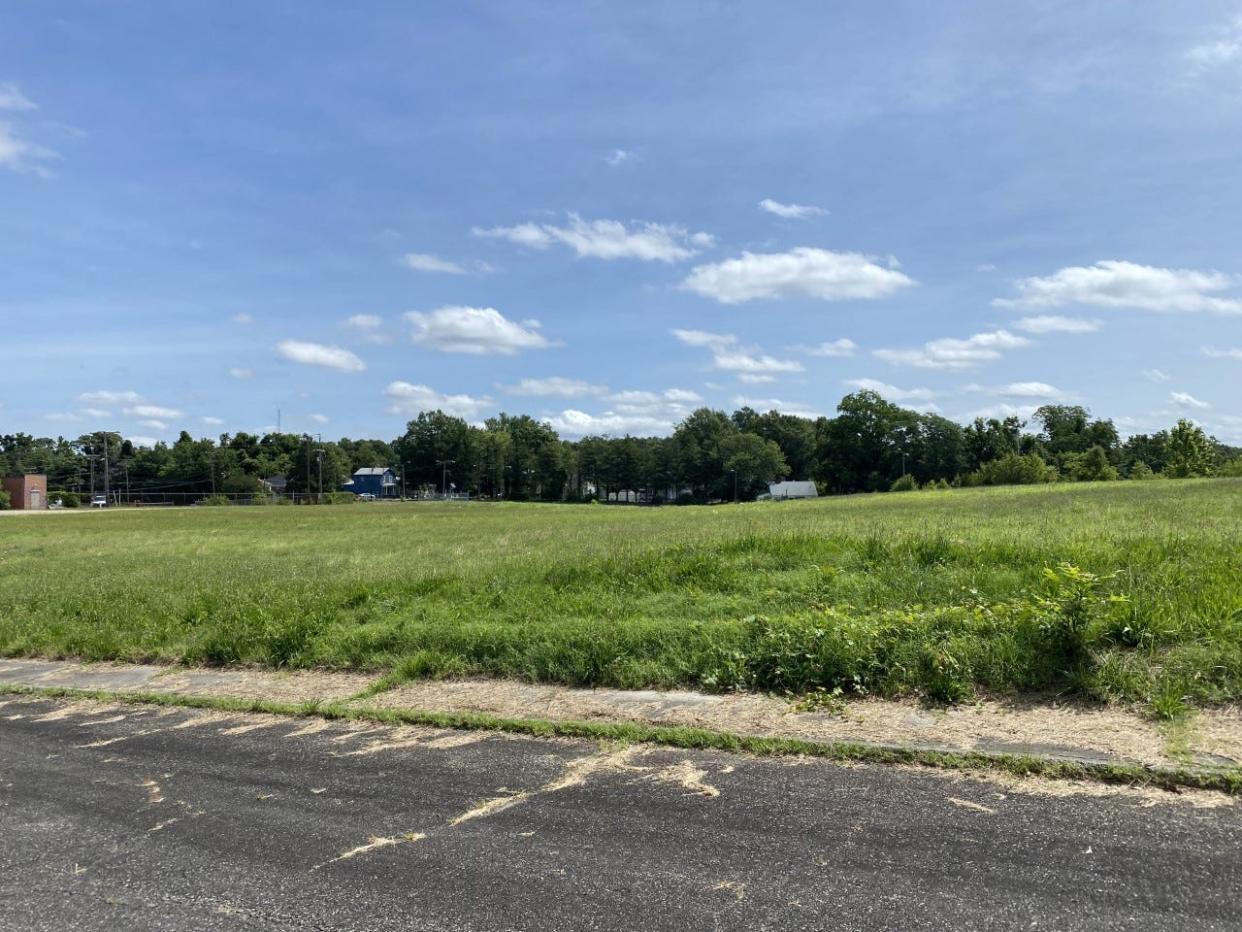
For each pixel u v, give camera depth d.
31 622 11.15
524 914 3.19
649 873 3.47
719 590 9.61
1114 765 4.30
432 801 4.46
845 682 6.24
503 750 5.33
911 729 5.23
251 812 4.42
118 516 69.50
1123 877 3.20
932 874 3.31
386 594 10.95
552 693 6.81
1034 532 12.80
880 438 118.88
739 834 3.80
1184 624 6.12
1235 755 4.38
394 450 188.75
